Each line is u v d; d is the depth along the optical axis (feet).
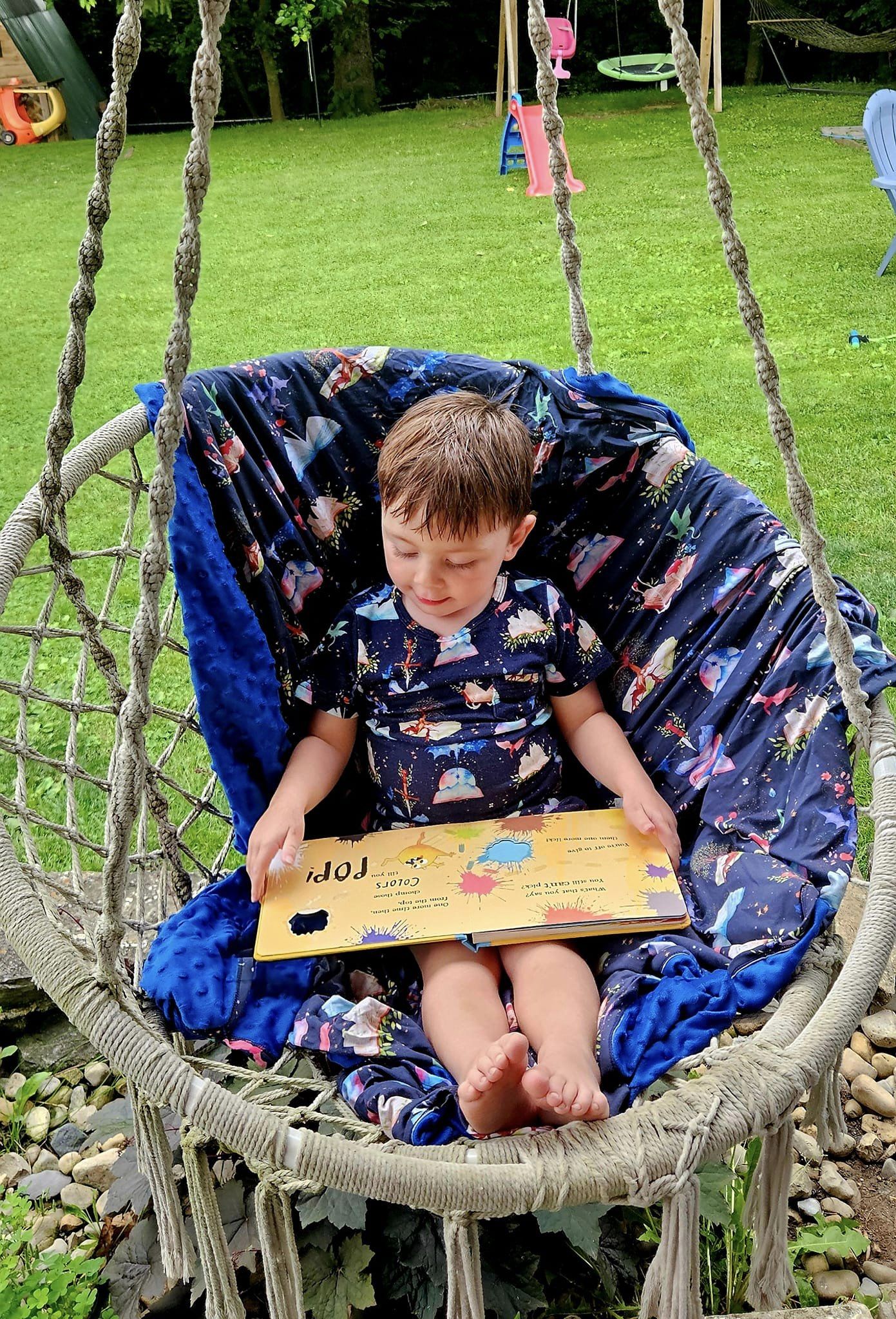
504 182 28.81
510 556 5.97
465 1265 3.82
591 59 44.14
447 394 5.94
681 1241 3.93
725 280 20.20
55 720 9.64
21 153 36.73
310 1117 4.23
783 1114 4.11
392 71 45.27
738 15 43.11
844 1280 5.50
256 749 5.71
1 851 4.66
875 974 4.42
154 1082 4.00
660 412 6.12
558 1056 4.46
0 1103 6.68
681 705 6.02
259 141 37.06
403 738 5.93
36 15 40.63
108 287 21.67
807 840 5.01
